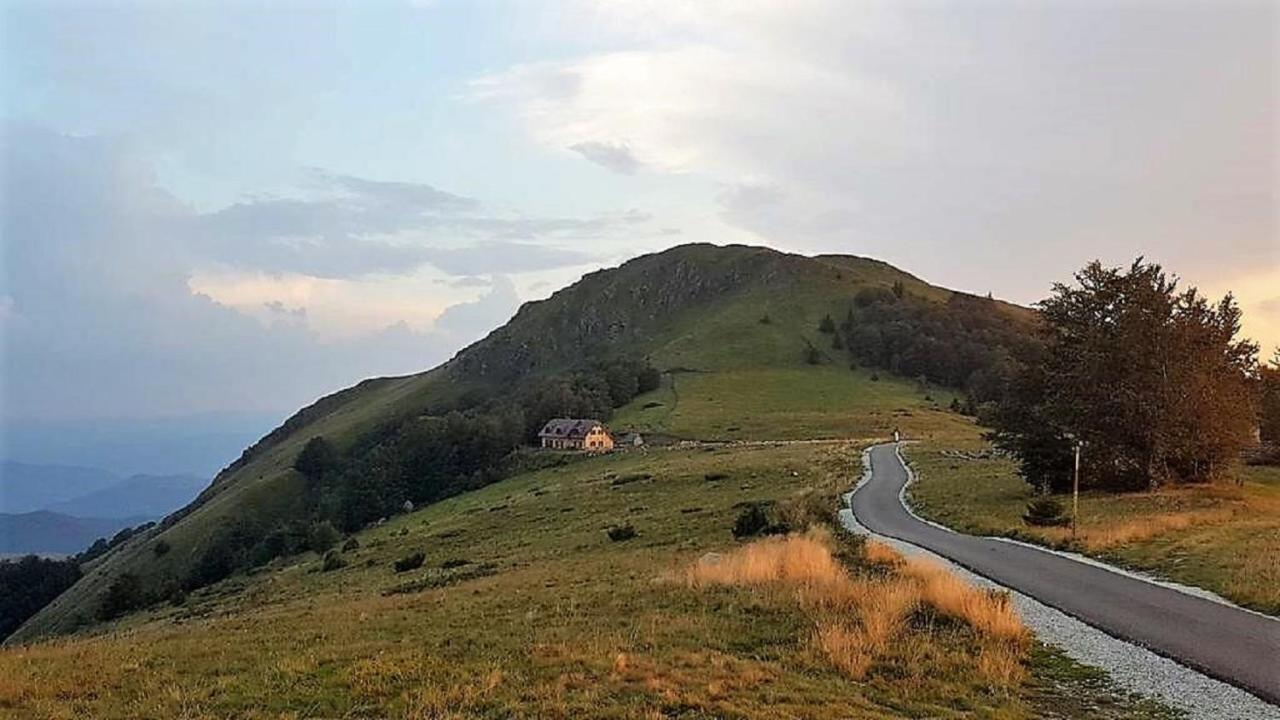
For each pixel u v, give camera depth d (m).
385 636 21.03
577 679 15.22
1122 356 56.25
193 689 15.74
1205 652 18.22
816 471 77.94
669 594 24.33
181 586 107.81
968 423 158.25
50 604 128.88
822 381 195.38
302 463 165.25
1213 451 56.75
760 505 53.94
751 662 16.64
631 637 18.89
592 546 47.53
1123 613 22.27
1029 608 23.11
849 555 32.22
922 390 195.38
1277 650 18.42
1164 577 27.97
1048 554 34.28
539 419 159.50
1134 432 56.00
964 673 16.64
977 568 30.23
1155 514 43.03
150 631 33.44
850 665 16.50
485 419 150.88
